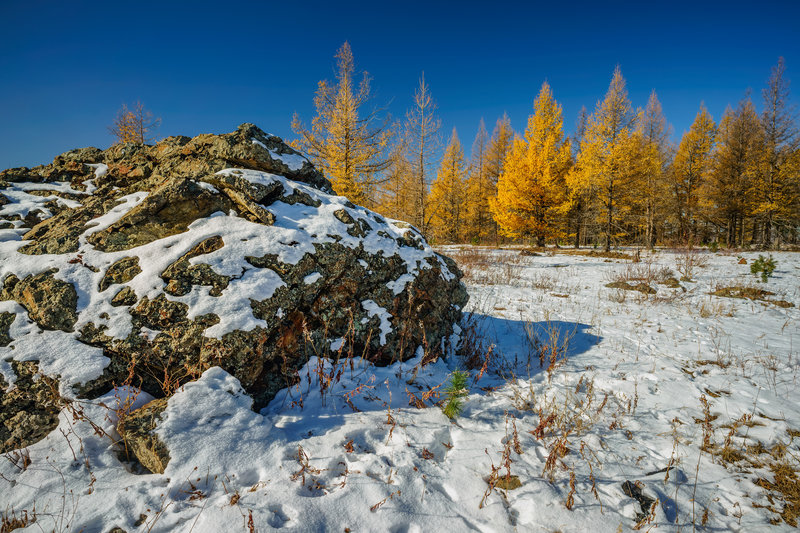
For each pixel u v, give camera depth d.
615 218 20.39
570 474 2.53
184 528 1.91
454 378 3.06
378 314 3.96
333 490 2.25
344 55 14.65
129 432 2.38
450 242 28.92
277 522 1.97
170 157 4.62
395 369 3.86
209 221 3.77
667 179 22.34
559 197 20.75
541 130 21.61
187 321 3.03
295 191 4.46
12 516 1.97
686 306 7.83
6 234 3.72
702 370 4.41
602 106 19.47
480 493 2.33
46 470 2.23
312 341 3.43
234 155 4.39
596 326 6.28
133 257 3.36
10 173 4.77
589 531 2.08
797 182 20.73
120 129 20.00
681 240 23.17
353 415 3.00
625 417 3.34
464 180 30.61
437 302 4.63
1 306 2.90
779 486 2.47
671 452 2.83
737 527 2.15
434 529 2.06
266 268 3.51
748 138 23.52
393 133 15.41
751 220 25.59
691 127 25.31
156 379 2.90
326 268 3.79
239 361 2.96
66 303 2.96
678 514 2.23
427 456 2.63
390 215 22.19
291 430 2.78
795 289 8.70
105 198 4.31
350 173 15.21
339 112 14.86
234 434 2.54
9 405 2.55
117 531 1.91
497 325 6.36
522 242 27.98
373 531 2.01
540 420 2.97
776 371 4.29
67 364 2.68
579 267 14.06
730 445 2.90
